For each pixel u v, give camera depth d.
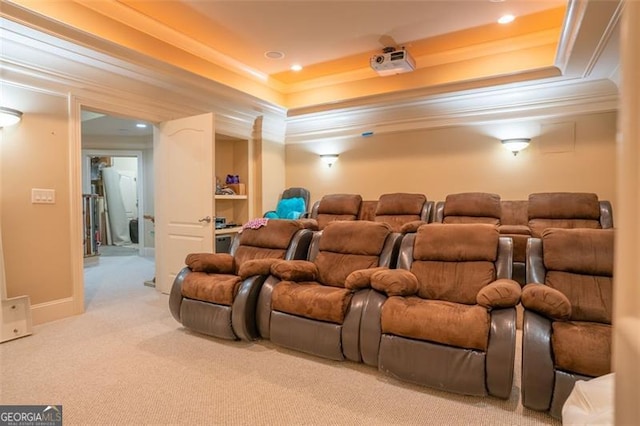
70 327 3.17
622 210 0.51
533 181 4.52
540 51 4.20
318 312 2.48
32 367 2.41
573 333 1.81
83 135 7.12
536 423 1.84
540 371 1.83
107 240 8.92
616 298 0.53
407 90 4.86
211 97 4.74
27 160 3.17
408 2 3.44
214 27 3.95
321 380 2.28
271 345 2.81
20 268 3.13
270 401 2.04
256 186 5.78
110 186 8.89
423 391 2.15
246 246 3.47
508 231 3.59
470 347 1.98
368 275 2.49
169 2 3.47
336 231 3.14
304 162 6.13
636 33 0.48
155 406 1.98
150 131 6.89
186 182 4.20
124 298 4.11
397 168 5.36
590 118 4.22
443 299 2.46
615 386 0.52
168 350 2.71
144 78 3.93
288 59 4.87
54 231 3.35
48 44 3.09
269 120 5.75
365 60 4.92
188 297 3.02
